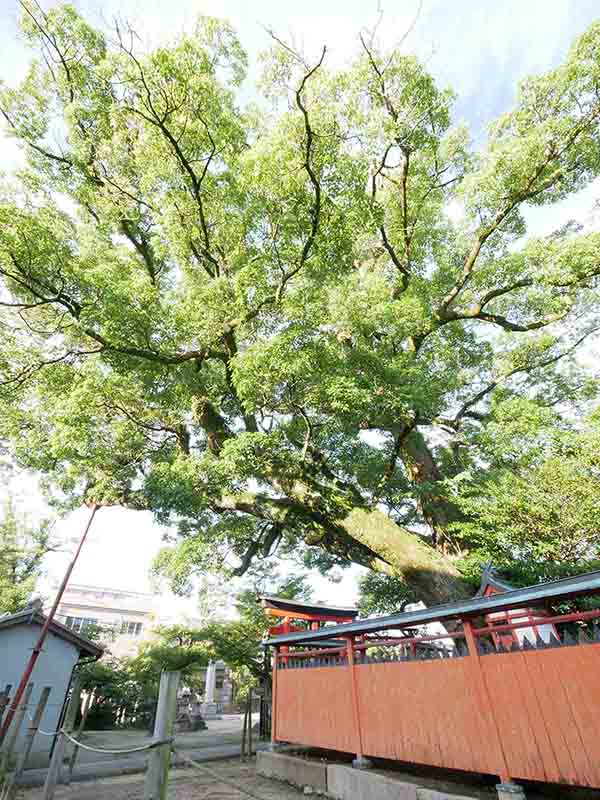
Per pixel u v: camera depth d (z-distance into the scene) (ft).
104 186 48.96
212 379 45.42
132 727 72.59
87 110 44.68
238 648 55.98
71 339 40.19
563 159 39.52
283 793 22.44
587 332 43.68
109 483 38.11
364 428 40.86
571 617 14.40
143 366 38.32
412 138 39.24
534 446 27.73
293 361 30.32
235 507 44.70
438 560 36.99
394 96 37.65
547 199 43.19
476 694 16.25
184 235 41.96
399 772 19.21
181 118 39.27
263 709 51.96
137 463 42.01
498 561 31.45
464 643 27.22
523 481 27.91
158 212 45.96
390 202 46.16
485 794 15.52
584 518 24.23
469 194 40.73
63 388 40.50
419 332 43.06
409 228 44.24
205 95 38.52
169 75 36.45
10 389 39.29
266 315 40.55
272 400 33.73
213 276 44.80
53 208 45.11
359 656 22.50
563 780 13.14
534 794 14.94
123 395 40.32
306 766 23.41
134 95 39.81
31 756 36.19
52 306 38.52
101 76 42.14
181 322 36.88
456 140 45.50
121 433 40.47
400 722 18.99
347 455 40.14
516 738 14.64
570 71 35.06
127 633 127.65
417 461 45.32
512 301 46.37
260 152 35.19
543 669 14.57
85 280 33.50
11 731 20.83
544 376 45.62
